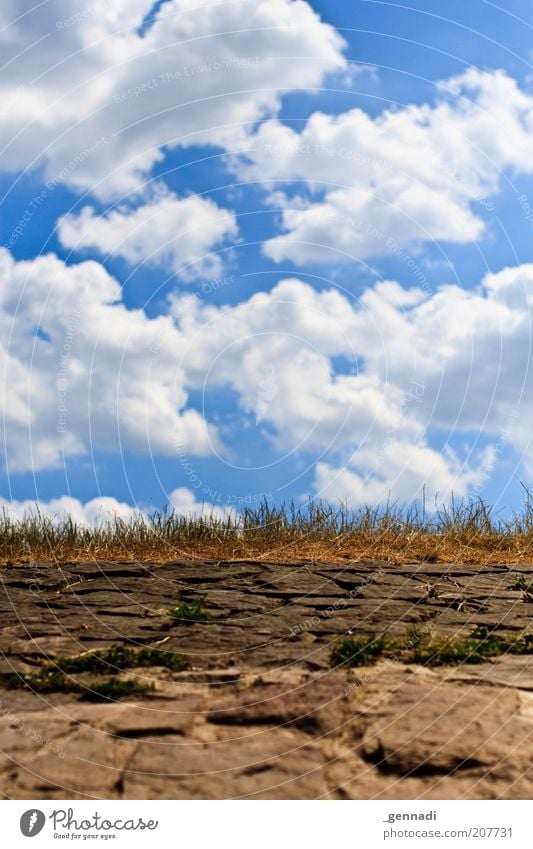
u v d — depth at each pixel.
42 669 5.51
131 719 4.74
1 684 5.29
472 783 4.20
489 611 7.08
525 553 9.91
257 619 6.72
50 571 8.48
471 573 8.58
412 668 5.52
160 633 6.30
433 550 9.80
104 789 4.06
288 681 5.24
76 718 4.77
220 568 8.70
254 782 4.15
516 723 4.68
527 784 4.19
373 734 4.54
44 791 4.05
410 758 4.33
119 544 9.95
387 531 10.41
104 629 6.39
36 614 6.82
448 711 4.80
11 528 10.04
